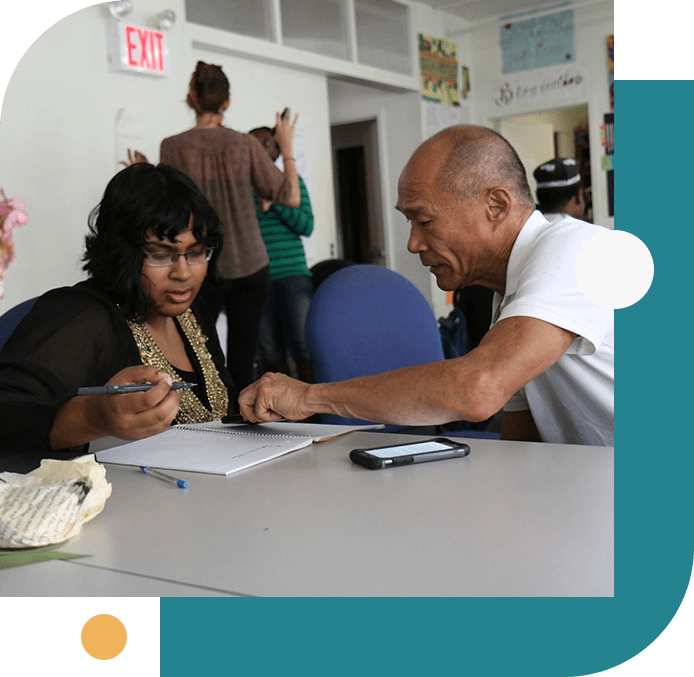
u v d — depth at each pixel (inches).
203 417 71.7
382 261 295.6
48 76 151.6
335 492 40.6
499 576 28.4
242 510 38.1
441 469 44.4
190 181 65.4
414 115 278.4
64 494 33.6
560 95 303.3
